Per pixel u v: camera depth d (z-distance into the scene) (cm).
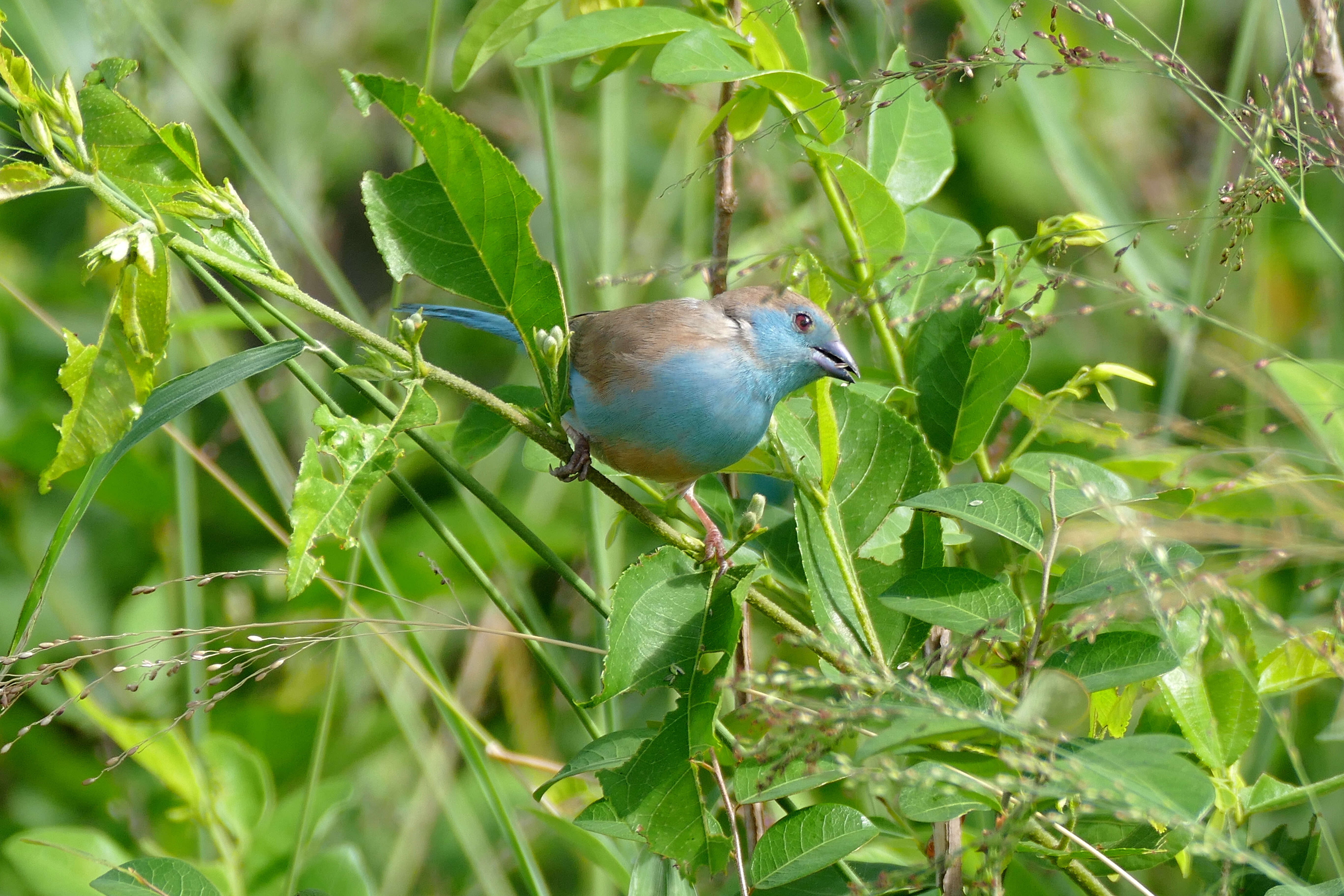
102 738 842
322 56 1121
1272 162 497
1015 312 596
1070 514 477
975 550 849
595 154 1120
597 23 545
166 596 914
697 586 517
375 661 841
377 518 977
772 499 795
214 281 516
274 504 967
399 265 527
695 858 451
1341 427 568
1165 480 614
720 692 471
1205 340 758
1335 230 879
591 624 918
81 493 476
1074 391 620
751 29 612
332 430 460
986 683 410
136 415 482
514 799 882
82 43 924
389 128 1145
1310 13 555
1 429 959
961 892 488
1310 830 497
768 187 927
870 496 554
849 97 558
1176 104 1041
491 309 543
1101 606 441
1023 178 1074
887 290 637
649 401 637
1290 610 666
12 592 909
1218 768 500
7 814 807
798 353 677
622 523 917
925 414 611
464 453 610
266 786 707
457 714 681
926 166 671
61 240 1056
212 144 1054
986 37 790
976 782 378
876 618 541
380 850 876
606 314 682
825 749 393
